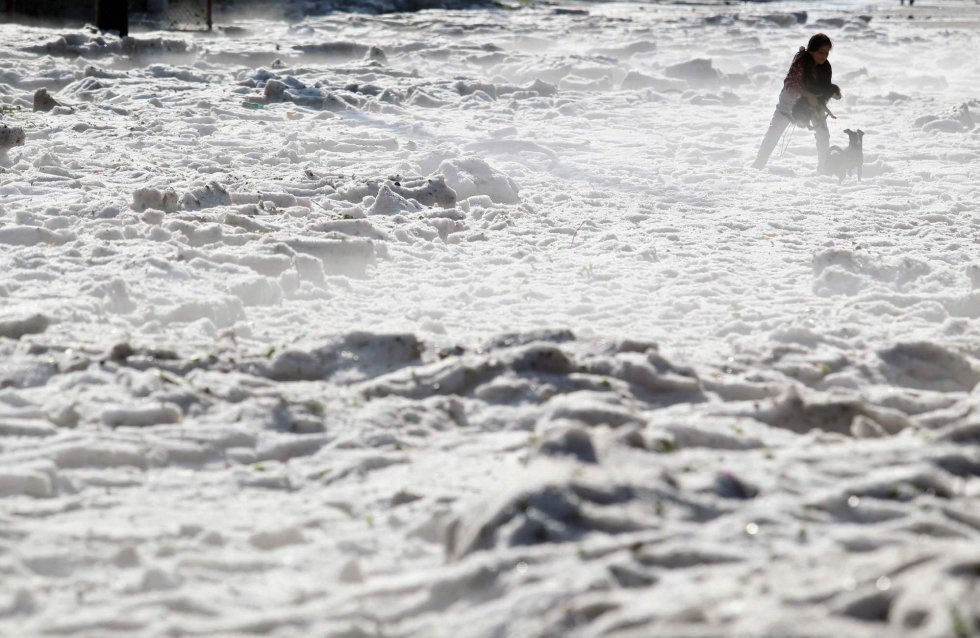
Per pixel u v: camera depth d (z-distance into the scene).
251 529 8.09
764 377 11.89
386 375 11.63
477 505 7.47
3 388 11.03
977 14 97.00
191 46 50.97
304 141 29.44
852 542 6.80
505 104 39.81
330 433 10.24
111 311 14.46
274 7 78.44
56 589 6.96
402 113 36.78
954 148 32.22
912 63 60.34
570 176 27.25
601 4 104.00
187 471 9.38
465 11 84.75
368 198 22.62
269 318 14.77
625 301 16.05
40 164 24.81
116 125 31.39
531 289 16.58
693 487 7.71
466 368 11.50
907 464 8.35
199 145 28.91
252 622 6.38
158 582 6.99
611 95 43.09
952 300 16.02
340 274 17.61
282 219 20.53
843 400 10.61
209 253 17.31
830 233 21.30
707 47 62.34
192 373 11.35
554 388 11.14
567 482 7.36
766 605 5.63
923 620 5.18
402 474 9.36
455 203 23.09
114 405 10.38
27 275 15.88
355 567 7.22
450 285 17.12
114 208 20.16
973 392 11.59
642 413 10.70
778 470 8.20
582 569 6.42
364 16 74.50
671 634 5.31
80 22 68.81
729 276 17.70
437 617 6.30
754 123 37.31
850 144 27.05
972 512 7.46
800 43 66.81
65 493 8.84
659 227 21.42
